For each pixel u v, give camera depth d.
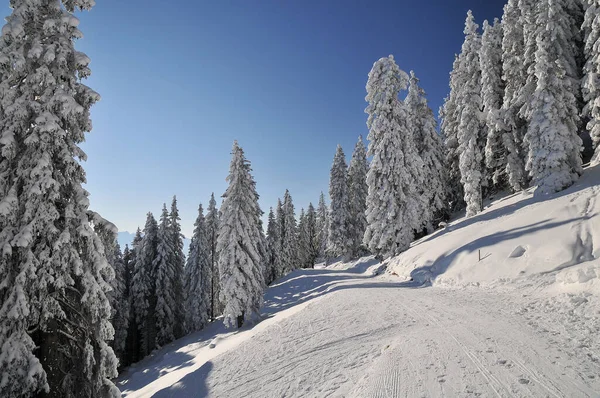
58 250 8.80
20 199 8.77
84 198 9.48
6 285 8.23
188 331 38.19
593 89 20.11
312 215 79.00
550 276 13.04
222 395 9.04
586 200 16.09
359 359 8.93
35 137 8.73
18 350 7.83
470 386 6.18
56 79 9.48
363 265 37.97
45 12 9.62
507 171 27.06
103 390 9.60
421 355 8.05
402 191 28.23
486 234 19.62
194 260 38.91
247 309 24.11
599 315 8.59
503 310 10.95
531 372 6.35
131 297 35.84
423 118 34.69
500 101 29.28
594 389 5.50
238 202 26.06
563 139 20.34
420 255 23.84
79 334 9.50
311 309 15.52
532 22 23.89
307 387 8.11
